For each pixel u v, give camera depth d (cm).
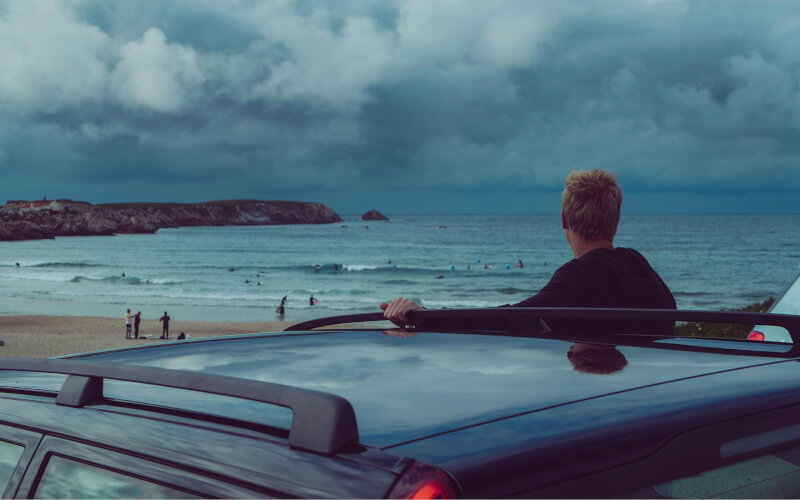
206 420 105
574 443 90
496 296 6700
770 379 125
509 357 139
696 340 164
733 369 132
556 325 214
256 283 7956
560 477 86
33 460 117
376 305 6128
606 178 267
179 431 103
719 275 8481
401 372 126
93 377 116
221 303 6309
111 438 109
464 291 7106
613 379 121
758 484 105
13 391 138
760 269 9181
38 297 6781
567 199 273
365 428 93
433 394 110
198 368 136
